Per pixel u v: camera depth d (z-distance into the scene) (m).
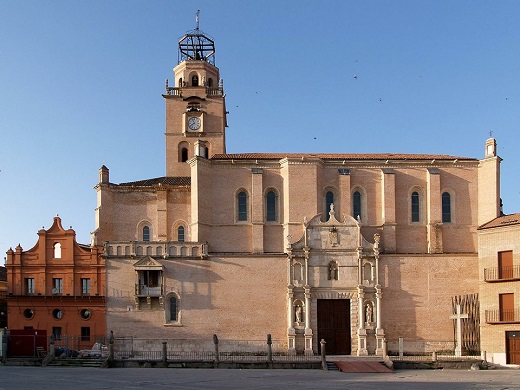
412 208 82.06
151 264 74.75
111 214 89.19
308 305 75.81
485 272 74.69
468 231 81.56
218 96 100.69
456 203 81.94
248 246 80.19
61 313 85.62
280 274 76.56
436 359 67.12
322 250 77.19
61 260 87.62
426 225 81.44
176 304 75.00
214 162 80.81
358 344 75.38
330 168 81.88
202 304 75.06
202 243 76.06
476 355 74.75
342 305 77.00
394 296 76.81
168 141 99.81
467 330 75.94
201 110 100.06
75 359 67.62
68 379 51.06
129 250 75.25
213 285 75.50
